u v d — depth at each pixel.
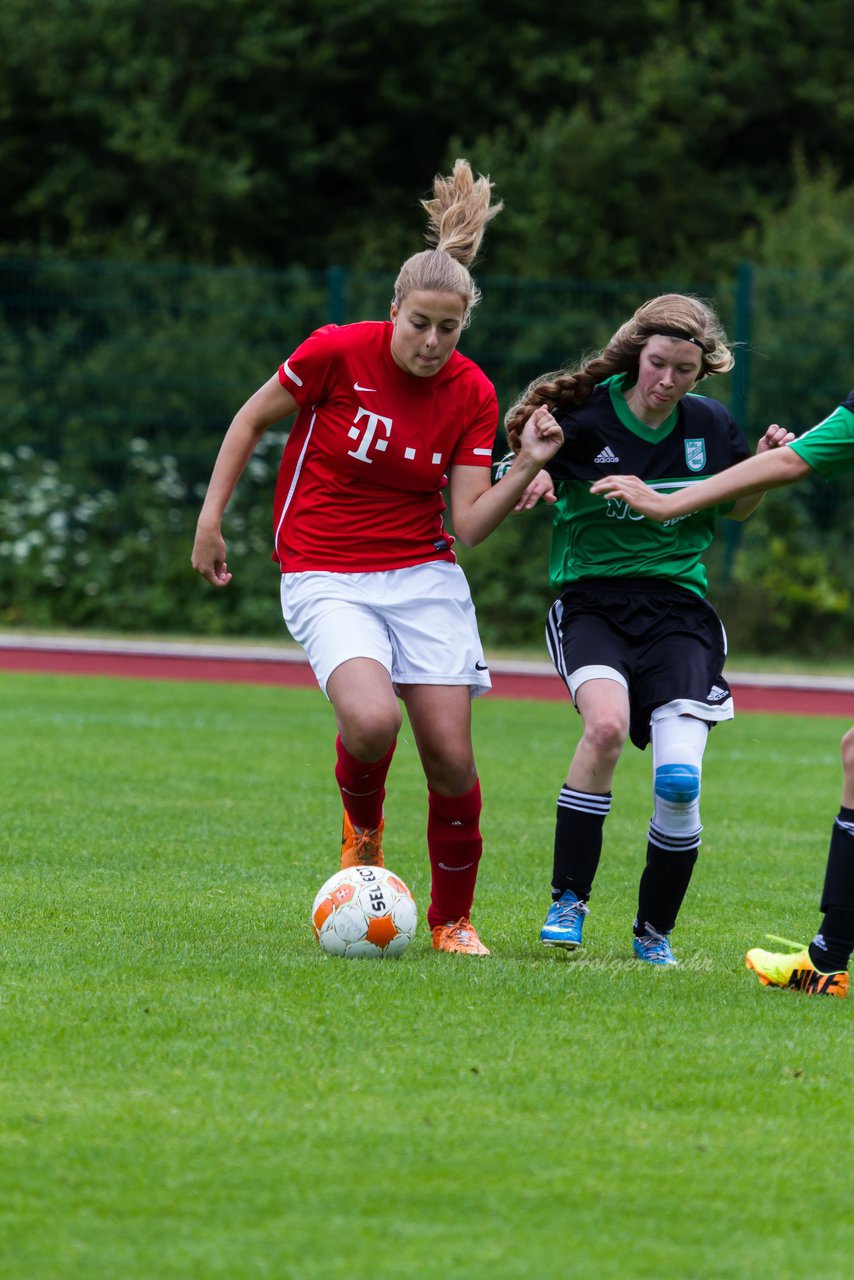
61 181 85.81
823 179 82.81
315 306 72.25
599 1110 13.23
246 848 25.61
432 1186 11.53
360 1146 12.24
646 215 87.38
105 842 25.59
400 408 18.62
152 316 73.62
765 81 90.50
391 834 27.92
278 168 88.94
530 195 85.19
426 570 19.23
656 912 18.86
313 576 19.12
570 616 19.28
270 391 18.91
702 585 19.47
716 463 19.22
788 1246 10.76
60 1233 10.63
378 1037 14.99
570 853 18.83
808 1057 14.84
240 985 16.66
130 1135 12.34
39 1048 14.36
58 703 46.94
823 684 57.59
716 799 33.69
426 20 85.94
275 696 51.88
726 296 69.50
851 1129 12.99
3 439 73.81
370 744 18.34
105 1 84.69
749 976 18.33
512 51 90.12
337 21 86.31
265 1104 13.10
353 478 18.94
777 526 70.00
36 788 30.89
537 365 70.56
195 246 86.62
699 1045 15.09
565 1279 10.14
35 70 85.19
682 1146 12.48
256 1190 11.38
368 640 18.72
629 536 19.09
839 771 38.91
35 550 72.44
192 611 72.00
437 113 89.81
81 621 72.25
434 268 17.81
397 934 18.30
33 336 73.56
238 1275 10.06
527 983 17.17
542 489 18.44
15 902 20.77
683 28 93.00
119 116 83.38
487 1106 13.23
